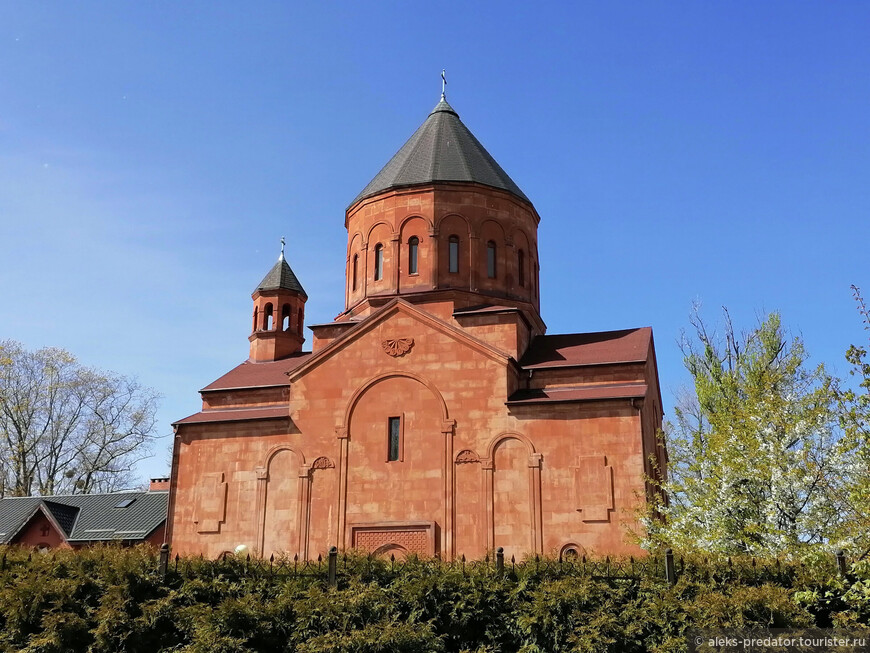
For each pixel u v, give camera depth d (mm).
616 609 16188
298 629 16344
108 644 16500
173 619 17172
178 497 30062
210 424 30469
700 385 35031
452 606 16766
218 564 18547
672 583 16500
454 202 32938
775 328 33781
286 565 18766
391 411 28844
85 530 41250
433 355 28984
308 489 28812
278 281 38719
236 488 29609
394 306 29891
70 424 52875
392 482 28062
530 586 17000
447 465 27688
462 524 27000
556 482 26562
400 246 32812
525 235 34438
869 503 17406
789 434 22156
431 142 34812
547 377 28938
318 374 29984
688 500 24938
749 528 21422
